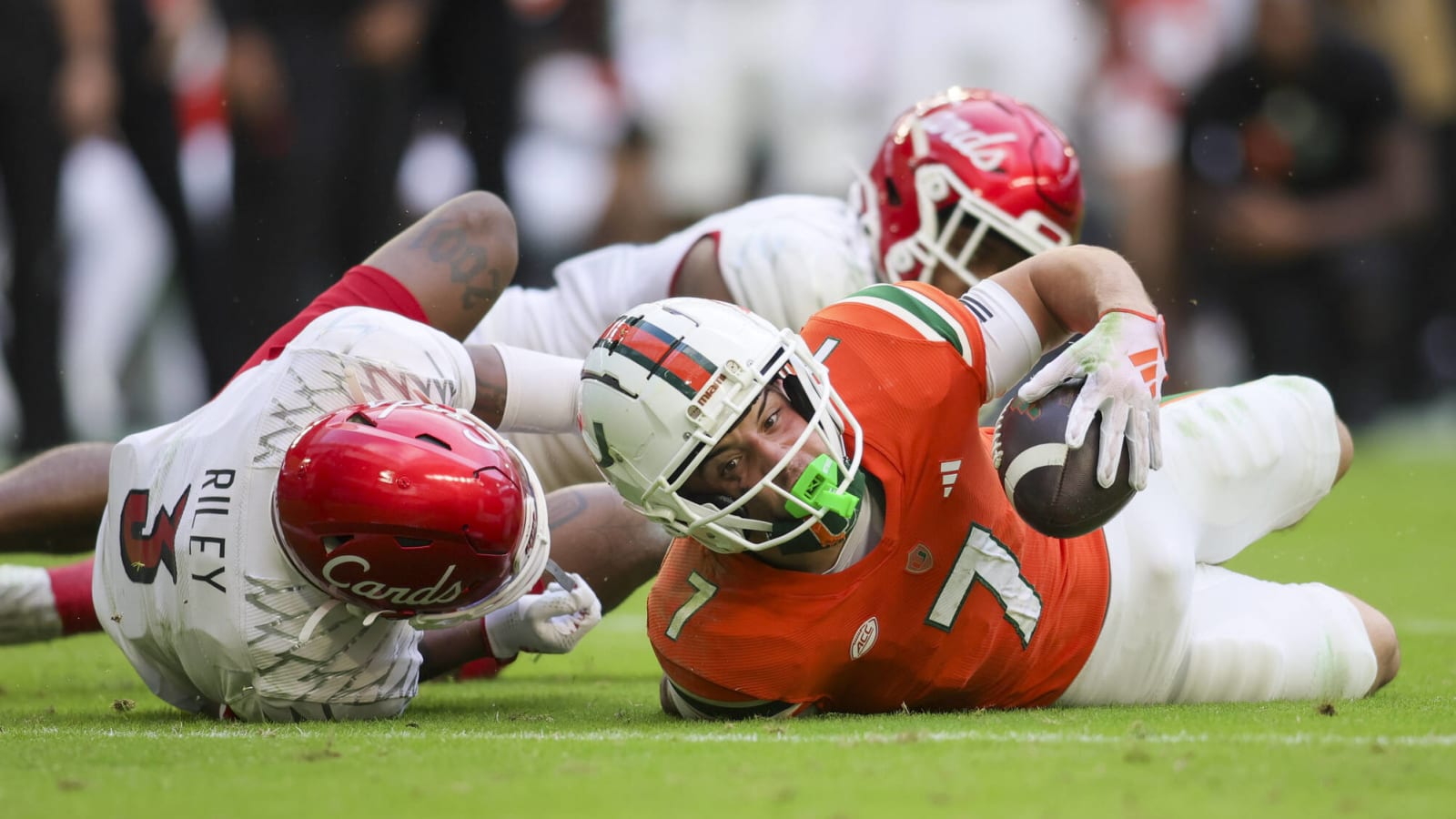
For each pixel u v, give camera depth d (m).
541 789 9.23
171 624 12.14
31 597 14.59
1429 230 43.41
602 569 14.29
